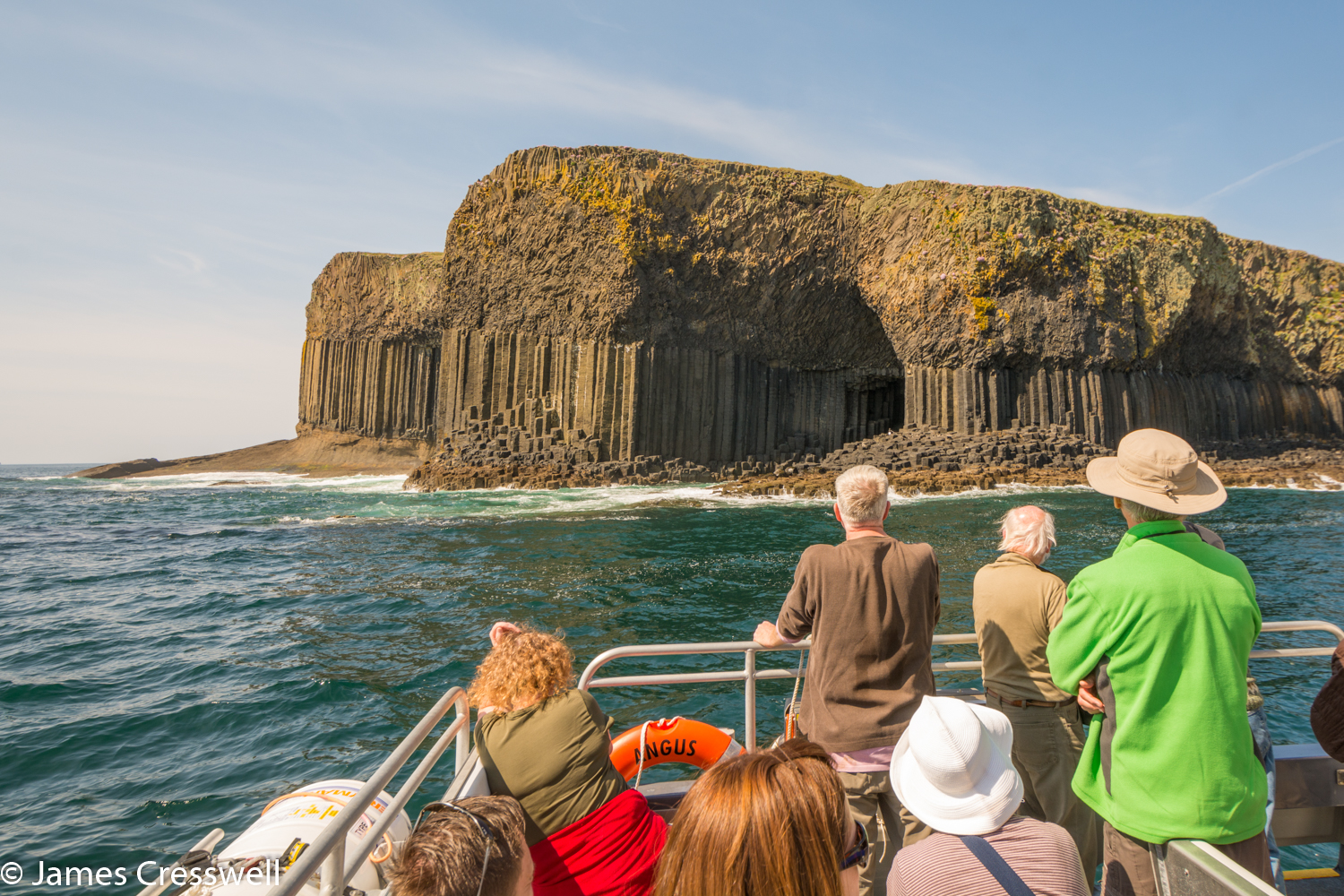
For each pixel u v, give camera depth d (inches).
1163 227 2055.9
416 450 2701.8
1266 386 2390.5
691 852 67.2
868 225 2031.3
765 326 2082.9
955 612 555.5
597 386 1936.5
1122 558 99.8
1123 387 1932.8
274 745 324.5
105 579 757.3
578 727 109.3
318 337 2984.7
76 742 326.0
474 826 76.6
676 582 681.6
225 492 2063.2
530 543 935.0
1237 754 93.4
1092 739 106.0
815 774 69.0
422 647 474.9
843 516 130.9
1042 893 76.5
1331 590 622.8
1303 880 139.0
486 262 2135.8
